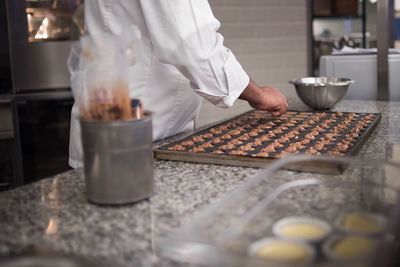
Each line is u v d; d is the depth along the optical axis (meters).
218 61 1.31
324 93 1.86
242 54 3.24
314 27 3.42
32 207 0.88
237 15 3.17
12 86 2.63
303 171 1.05
